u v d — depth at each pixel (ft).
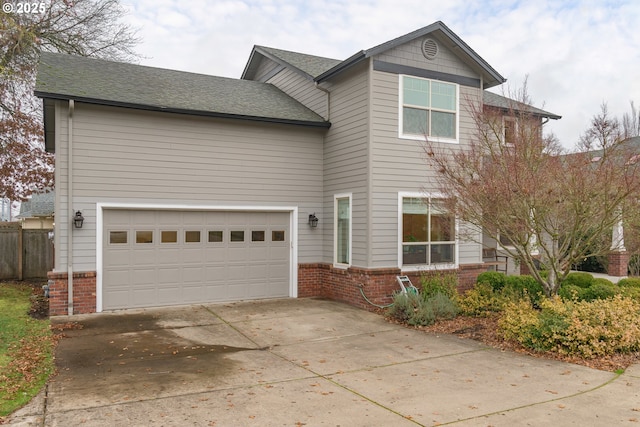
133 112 35.14
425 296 35.06
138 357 23.43
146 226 35.99
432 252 39.14
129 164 35.01
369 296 36.09
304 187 41.81
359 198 37.55
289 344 26.48
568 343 23.72
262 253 40.42
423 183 38.58
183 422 15.52
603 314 24.98
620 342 23.65
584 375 20.90
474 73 41.24
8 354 22.81
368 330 29.89
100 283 34.06
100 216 34.06
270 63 52.26
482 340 27.27
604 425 15.47
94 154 33.88
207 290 38.22
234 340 27.20
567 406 17.16
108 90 35.76
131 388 18.84
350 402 17.53
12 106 54.08
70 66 40.09
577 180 26.81
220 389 18.86
